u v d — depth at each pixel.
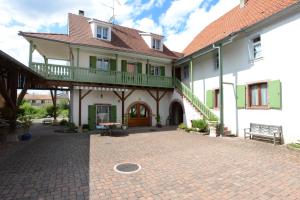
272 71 11.26
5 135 10.96
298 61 9.94
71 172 6.12
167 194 4.68
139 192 4.78
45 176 5.77
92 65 17.06
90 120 16.34
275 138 10.39
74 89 15.92
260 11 13.53
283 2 11.87
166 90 19.75
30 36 13.62
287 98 10.43
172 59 19.55
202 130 14.27
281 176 5.79
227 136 13.18
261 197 4.53
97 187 5.05
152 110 19.75
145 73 19.89
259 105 12.20
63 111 35.56
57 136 13.13
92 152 8.68
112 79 16.69
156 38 21.25
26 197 4.50
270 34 11.41
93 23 17.64
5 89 10.15
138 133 14.48
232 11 18.81
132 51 17.28
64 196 4.56
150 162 7.20
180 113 20.77
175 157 7.87
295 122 10.03
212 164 6.95
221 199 4.44
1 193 4.69
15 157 7.79
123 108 17.95
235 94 13.74
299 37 9.91
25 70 9.38
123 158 7.73
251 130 12.16
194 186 5.13
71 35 16.56
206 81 17.03
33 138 12.30
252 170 6.32
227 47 14.61
